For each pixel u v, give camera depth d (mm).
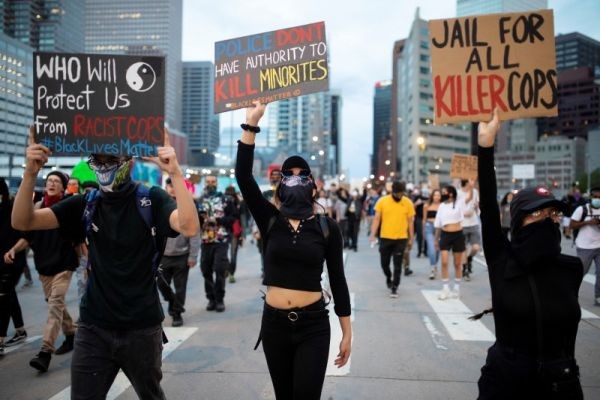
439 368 4848
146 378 2893
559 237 2461
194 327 6520
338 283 3027
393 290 8461
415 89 123875
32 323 6859
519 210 2512
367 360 5082
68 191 7422
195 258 6664
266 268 2984
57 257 5086
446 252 8438
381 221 8695
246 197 3064
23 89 42250
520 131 166500
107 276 2850
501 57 3316
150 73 3262
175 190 2742
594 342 5723
